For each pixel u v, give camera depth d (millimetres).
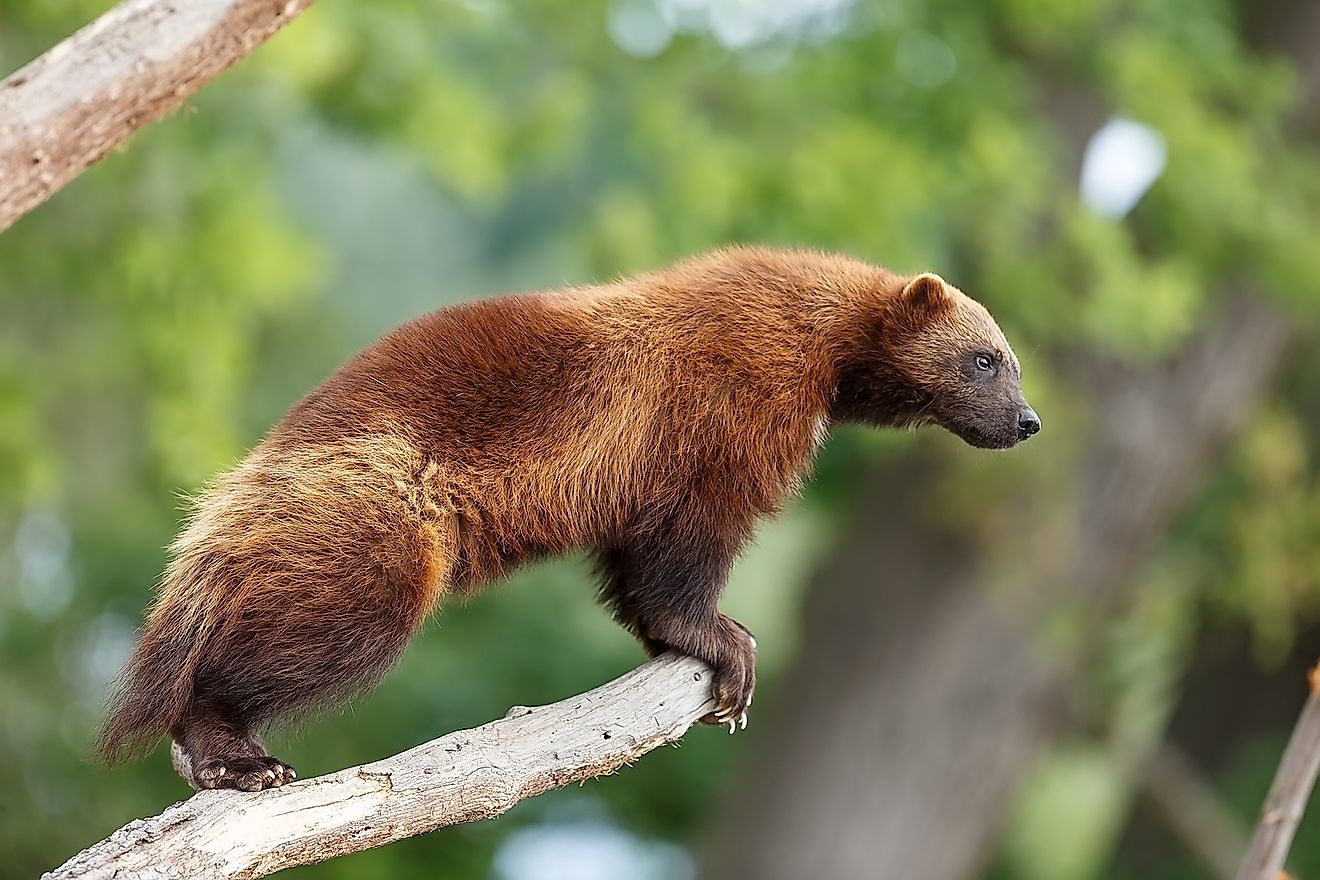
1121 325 14789
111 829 14398
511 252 20297
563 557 7113
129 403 17766
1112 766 19344
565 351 6906
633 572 7105
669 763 19719
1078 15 14547
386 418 6520
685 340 7117
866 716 16844
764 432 7133
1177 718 21734
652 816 19453
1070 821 19391
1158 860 21094
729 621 7129
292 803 5398
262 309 16531
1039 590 16484
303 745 16078
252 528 6230
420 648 17469
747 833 17125
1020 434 7980
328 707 6359
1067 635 16438
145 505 17688
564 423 6809
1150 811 20031
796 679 17484
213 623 6141
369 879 15578
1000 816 17203
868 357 7770
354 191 23859
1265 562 18359
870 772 16812
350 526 6250
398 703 16812
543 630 17906
